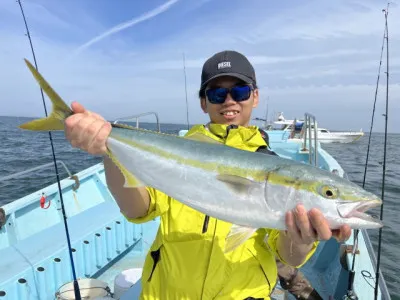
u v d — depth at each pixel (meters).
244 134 0.84
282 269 1.06
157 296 0.73
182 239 0.74
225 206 0.70
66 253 1.23
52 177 4.34
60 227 1.41
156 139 0.75
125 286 1.16
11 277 1.02
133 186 0.73
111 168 0.74
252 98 0.91
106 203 1.77
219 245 0.71
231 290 0.69
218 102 0.88
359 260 1.12
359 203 0.64
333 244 1.37
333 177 0.67
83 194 2.13
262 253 0.75
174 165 0.73
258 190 0.68
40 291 1.11
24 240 1.28
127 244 1.61
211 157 0.72
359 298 0.96
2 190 3.76
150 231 1.87
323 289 1.25
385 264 2.05
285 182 0.67
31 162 5.60
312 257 1.49
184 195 0.72
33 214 1.82
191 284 0.70
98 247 1.41
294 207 0.66
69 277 1.24
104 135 0.64
